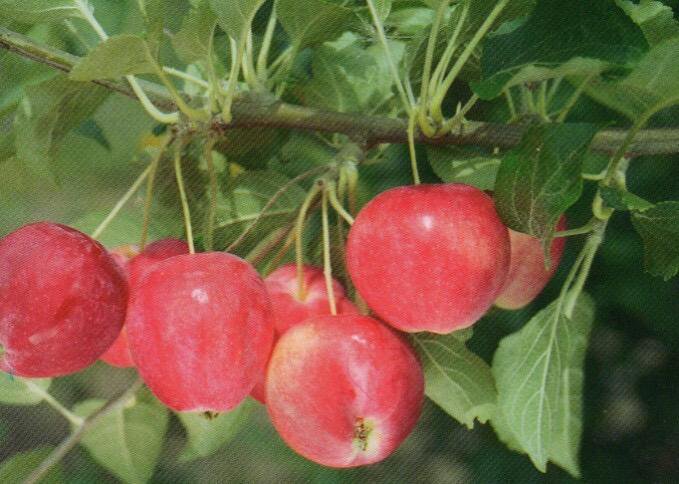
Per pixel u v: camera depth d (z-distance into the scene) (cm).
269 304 38
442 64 40
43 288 38
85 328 38
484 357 60
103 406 45
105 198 49
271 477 73
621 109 43
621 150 39
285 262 46
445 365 42
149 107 40
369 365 38
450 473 72
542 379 43
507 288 45
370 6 41
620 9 37
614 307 65
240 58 39
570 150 37
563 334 43
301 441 39
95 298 38
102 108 49
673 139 42
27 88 41
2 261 38
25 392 45
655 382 67
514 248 44
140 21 44
